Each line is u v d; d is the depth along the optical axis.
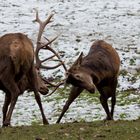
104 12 83.88
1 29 74.50
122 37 70.12
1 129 30.20
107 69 35.97
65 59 60.72
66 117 43.03
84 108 45.78
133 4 88.81
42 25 39.28
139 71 56.66
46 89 38.69
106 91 37.59
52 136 28.06
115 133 28.45
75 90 36.19
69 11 85.06
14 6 88.50
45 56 61.47
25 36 33.81
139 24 76.50
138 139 27.28
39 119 42.84
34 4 90.25
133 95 49.62
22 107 46.91
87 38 69.88
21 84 36.72
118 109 44.91
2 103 48.59
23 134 28.72
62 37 70.50
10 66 32.12
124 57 60.66
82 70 34.72
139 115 42.53
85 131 28.95
